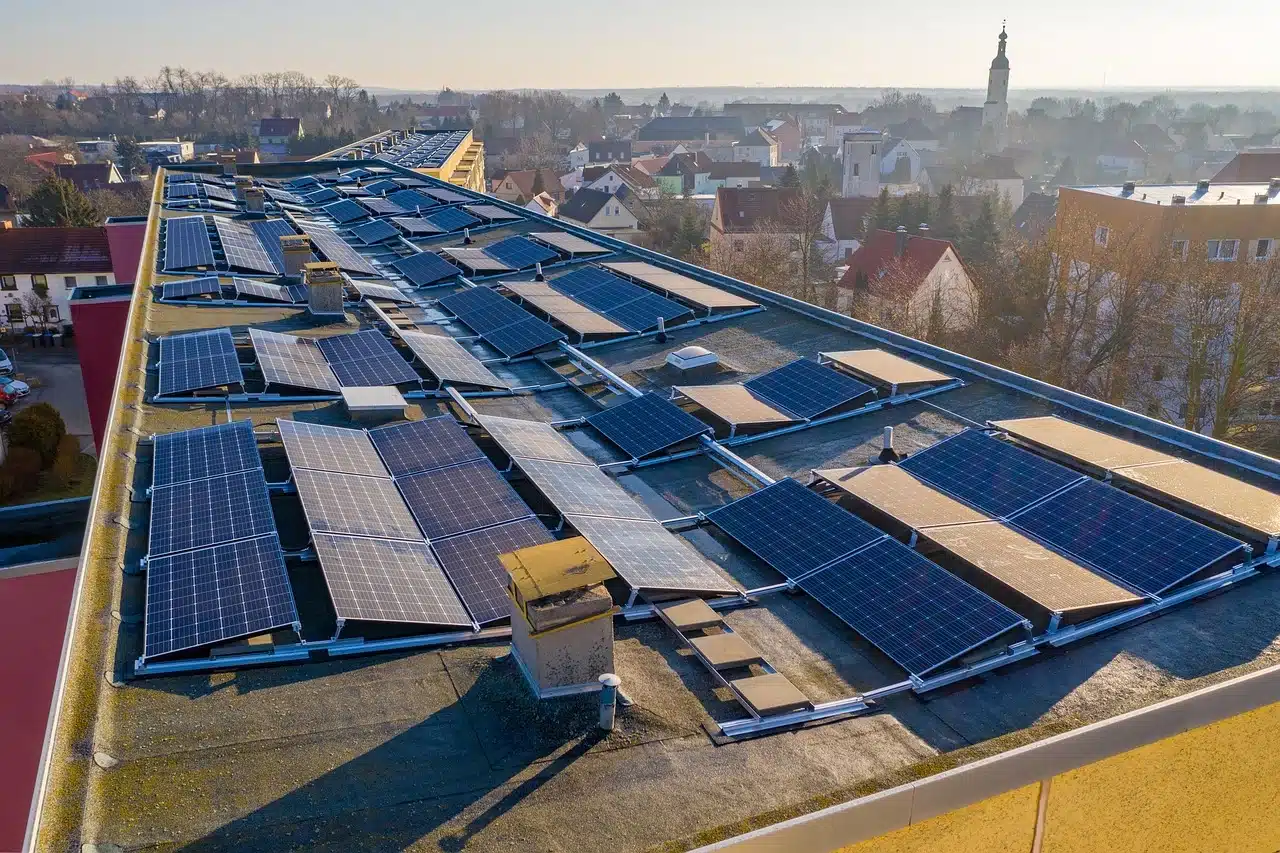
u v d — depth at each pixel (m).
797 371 25.39
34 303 80.44
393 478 19.19
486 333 31.22
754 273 77.25
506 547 16.39
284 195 61.50
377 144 97.88
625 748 11.76
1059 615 14.13
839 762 11.68
